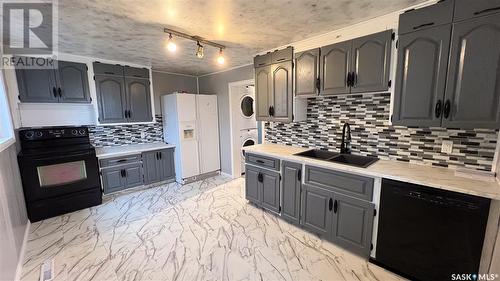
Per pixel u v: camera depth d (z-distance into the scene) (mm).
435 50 1627
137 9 1773
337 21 2055
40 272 1887
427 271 1654
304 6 1766
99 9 1763
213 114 4414
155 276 1851
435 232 1582
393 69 1883
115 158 3443
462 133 1811
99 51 2957
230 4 1718
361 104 2387
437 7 1589
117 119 3568
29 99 2838
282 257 2074
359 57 2053
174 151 4164
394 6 1773
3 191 1855
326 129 2727
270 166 2736
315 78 2396
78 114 3432
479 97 1486
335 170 2117
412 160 2100
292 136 3123
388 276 1823
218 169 4625
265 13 1880
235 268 1938
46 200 2809
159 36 2396
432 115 1691
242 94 4387
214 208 3098
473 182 1552
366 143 2393
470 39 1479
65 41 2529
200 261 2025
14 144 2566
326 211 2229
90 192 3141
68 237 2406
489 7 1399
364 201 1945
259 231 2512
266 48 2861
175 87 4516
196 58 3355
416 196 1641
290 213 2584
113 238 2387
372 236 1942
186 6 1735
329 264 1977
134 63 3658
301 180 2432
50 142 2924
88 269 1924
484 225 1396
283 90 2721
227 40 2559
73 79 3127
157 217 2848
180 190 3785
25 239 2344
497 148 1646
